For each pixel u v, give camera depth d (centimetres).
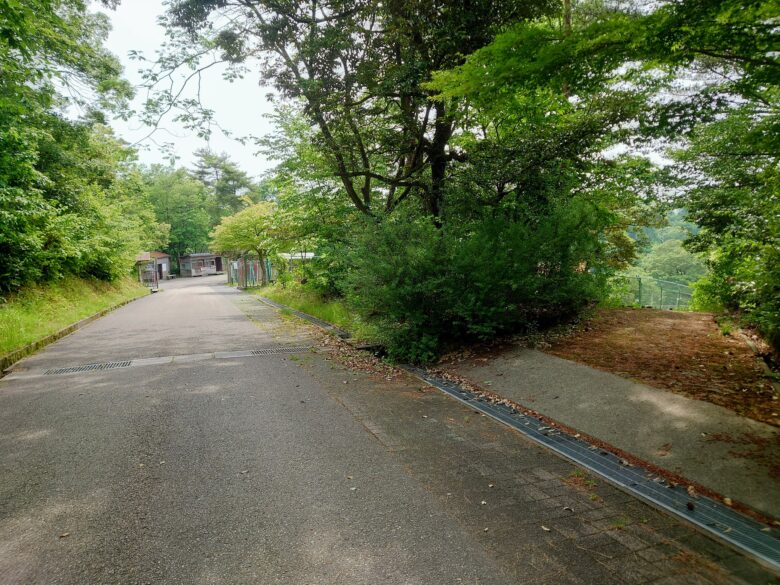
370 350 853
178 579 236
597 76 425
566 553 255
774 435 363
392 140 1089
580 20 786
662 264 4172
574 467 367
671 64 427
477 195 959
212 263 7175
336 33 947
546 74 421
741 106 772
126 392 603
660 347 647
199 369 735
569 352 651
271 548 262
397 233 783
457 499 317
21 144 1033
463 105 994
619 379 522
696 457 355
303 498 320
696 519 285
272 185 1526
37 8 847
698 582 231
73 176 1778
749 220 793
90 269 2352
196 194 6838
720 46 370
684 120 489
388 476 353
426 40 913
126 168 2327
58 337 1127
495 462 378
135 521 292
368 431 452
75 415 509
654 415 429
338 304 1403
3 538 275
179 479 350
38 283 1542
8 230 1159
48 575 240
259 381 652
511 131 1056
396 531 278
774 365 545
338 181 1402
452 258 739
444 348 770
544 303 792
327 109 1005
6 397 596
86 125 1561
